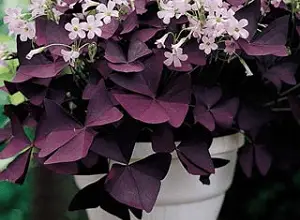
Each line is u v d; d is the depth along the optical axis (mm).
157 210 853
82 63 809
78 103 821
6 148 788
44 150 747
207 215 884
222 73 857
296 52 863
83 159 791
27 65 793
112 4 761
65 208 1198
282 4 830
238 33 755
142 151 812
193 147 795
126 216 812
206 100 820
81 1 782
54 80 808
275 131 992
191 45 778
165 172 771
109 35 762
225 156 868
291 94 907
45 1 795
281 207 1159
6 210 1168
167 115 745
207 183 822
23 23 797
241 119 875
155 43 767
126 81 760
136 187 762
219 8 759
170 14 755
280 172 1151
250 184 1170
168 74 797
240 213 1180
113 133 767
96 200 809
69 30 756
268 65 856
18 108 836
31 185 1178
